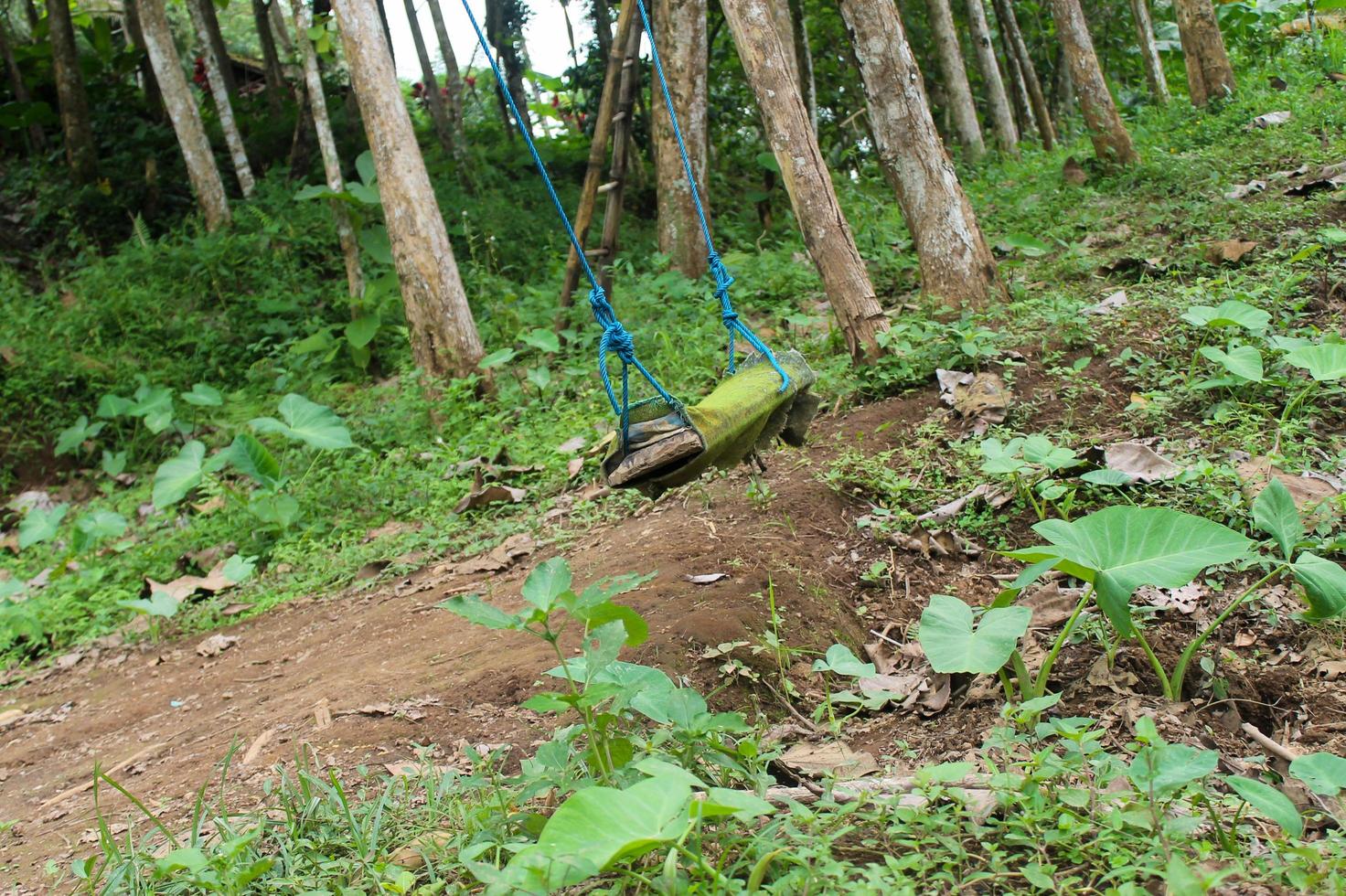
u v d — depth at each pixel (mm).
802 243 11273
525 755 3752
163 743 4609
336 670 4969
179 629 6598
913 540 4969
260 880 3025
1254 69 13273
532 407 8391
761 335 8094
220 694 5156
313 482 8172
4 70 17672
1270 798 2516
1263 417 5250
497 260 12812
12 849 3824
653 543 5316
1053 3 10484
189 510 8656
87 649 6750
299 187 14484
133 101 17438
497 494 6938
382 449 8570
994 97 16078
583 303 9523
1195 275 7141
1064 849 2631
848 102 18594
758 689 4098
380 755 3918
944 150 7238
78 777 4512
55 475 10492
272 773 3893
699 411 3516
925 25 19172
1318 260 6734
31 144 16625
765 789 2992
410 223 8969
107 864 3350
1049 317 6367
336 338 11445
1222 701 3609
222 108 14242
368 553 6734
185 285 12258
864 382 6570
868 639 4527
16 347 11078
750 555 4906
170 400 10031
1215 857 2576
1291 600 4043
